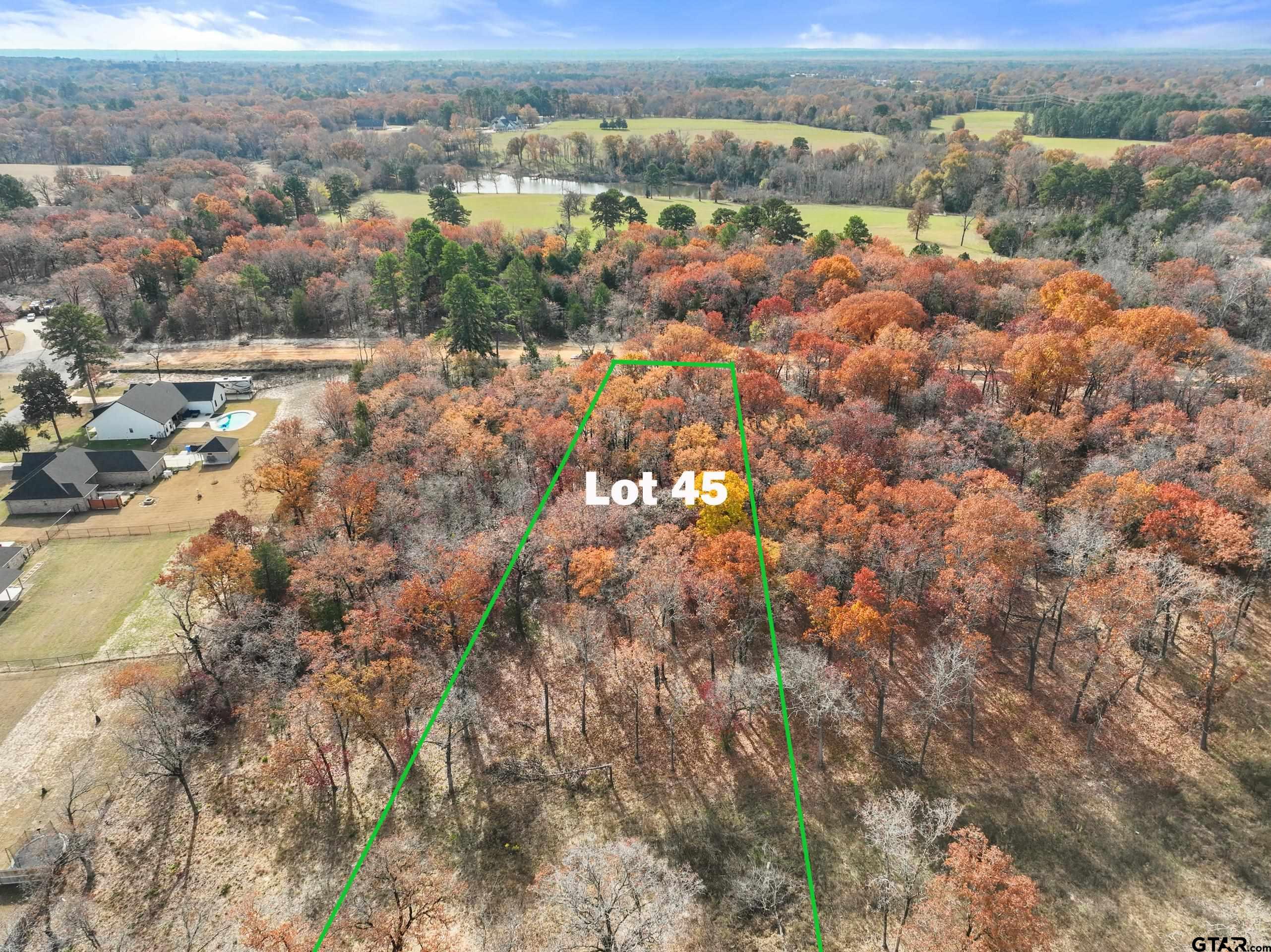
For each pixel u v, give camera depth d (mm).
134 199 188375
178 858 46562
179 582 61594
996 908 35000
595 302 122875
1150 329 80000
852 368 75375
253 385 115500
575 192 197625
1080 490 60000
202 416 107062
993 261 122812
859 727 51875
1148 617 48281
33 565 73688
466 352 106062
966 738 50531
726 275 109312
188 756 52719
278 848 46969
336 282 133750
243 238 151750
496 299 115312
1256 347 92875
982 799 46812
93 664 60781
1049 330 82312
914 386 76875
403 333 129375
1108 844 44031
